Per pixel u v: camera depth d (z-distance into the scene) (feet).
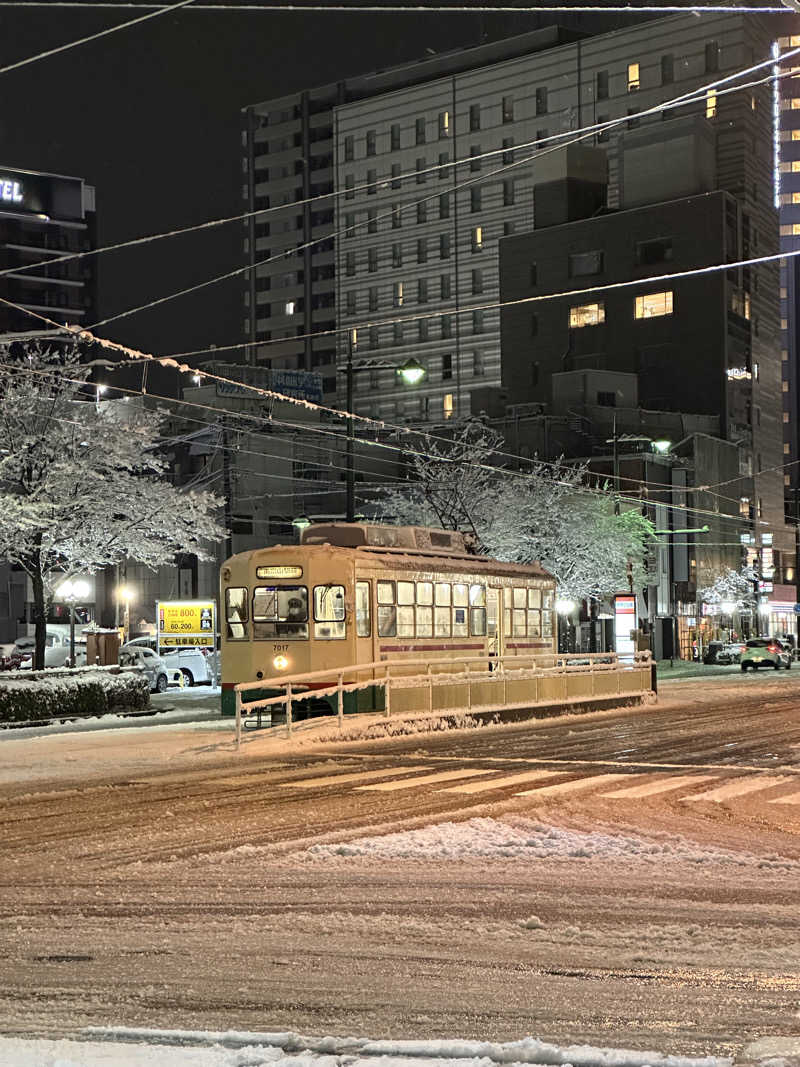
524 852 39.17
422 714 88.17
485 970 25.00
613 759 69.21
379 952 26.58
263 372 275.59
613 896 32.76
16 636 251.80
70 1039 20.21
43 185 419.95
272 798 52.95
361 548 98.12
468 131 396.16
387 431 283.18
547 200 349.20
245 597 97.14
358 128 424.05
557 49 374.84
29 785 59.21
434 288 402.72
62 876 35.94
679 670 225.35
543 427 274.36
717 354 316.40
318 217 449.06
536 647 122.31
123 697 108.47
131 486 122.42
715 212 316.40
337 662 93.97
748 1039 20.11
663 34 351.87
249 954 26.45
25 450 116.47
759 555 323.37
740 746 76.89
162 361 88.38
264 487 239.09
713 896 32.76
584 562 202.18
